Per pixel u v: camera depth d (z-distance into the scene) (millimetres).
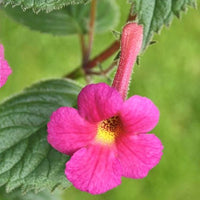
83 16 311
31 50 474
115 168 226
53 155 243
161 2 226
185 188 501
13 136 247
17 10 301
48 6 220
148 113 219
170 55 516
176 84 515
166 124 508
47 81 260
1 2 222
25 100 255
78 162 222
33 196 276
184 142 509
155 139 225
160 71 511
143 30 226
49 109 254
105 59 292
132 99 218
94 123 223
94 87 216
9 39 453
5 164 241
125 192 483
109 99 215
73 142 221
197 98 520
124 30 226
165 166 500
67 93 259
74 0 221
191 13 507
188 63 521
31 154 243
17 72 466
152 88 504
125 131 226
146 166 224
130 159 226
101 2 322
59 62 481
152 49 511
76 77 301
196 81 523
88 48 302
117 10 329
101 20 327
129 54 226
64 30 313
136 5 225
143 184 492
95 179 223
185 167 503
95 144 228
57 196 288
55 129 217
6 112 252
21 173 240
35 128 250
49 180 239
